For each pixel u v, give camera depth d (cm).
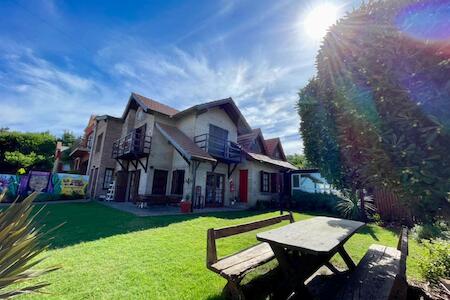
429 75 218
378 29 269
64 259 367
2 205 1029
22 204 171
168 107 1494
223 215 927
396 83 238
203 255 405
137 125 1435
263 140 1745
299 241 250
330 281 332
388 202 915
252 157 1366
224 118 1455
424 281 323
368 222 909
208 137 1238
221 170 1347
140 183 1231
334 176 400
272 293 288
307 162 476
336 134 355
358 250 488
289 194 1587
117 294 266
